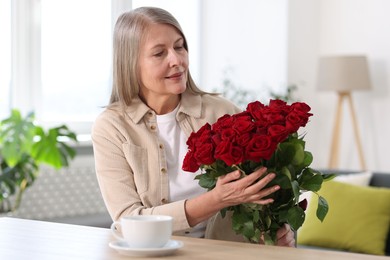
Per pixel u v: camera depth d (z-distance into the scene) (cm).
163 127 236
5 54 522
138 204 223
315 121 657
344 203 416
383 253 403
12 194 472
